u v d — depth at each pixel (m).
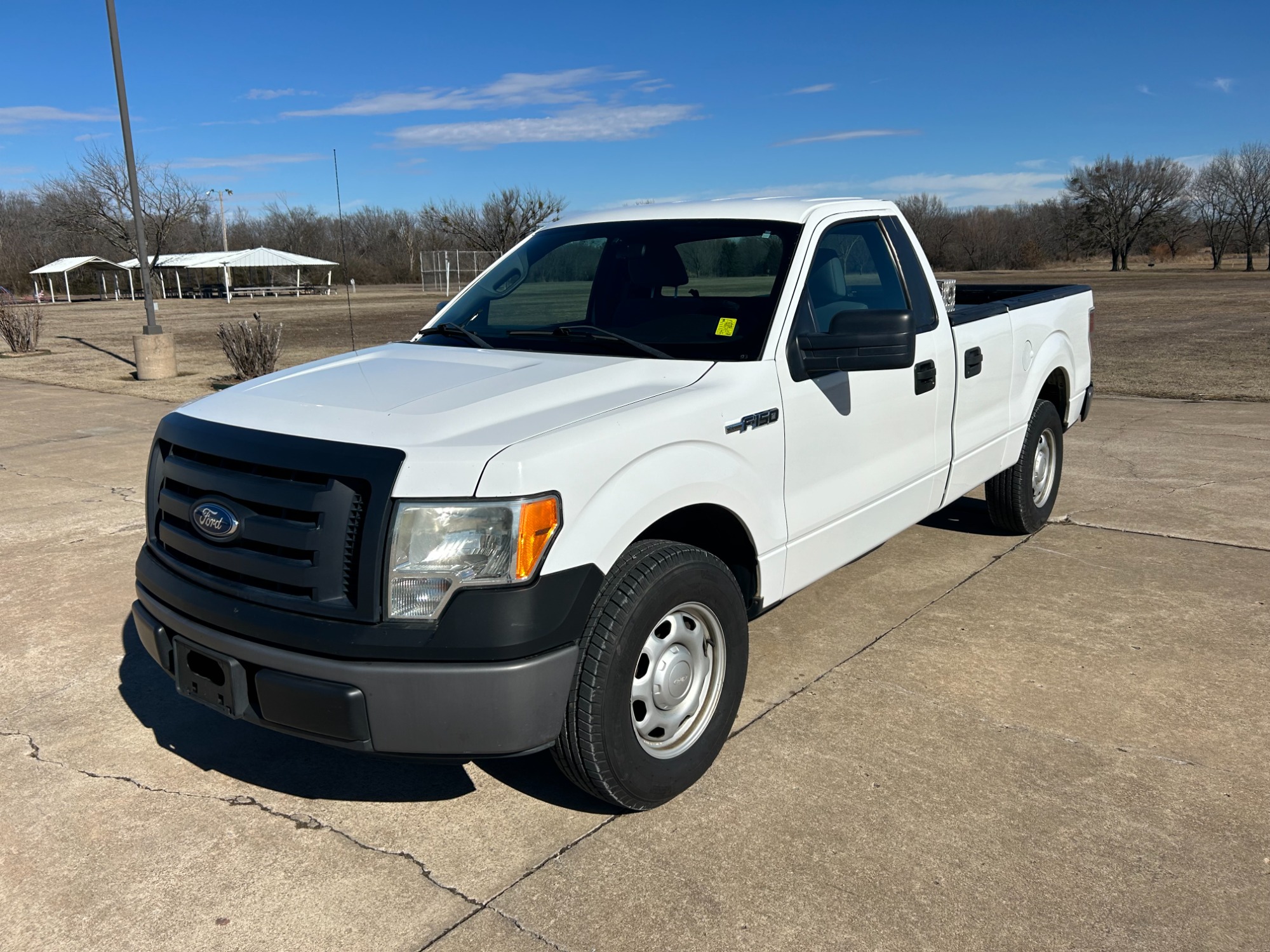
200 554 2.90
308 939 2.57
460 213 68.81
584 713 2.78
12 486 8.05
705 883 2.76
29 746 3.66
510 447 2.62
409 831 3.07
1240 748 3.44
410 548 2.54
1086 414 6.61
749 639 4.49
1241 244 85.88
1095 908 2.61
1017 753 3.43
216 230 79.81
